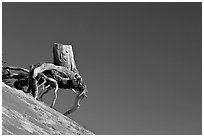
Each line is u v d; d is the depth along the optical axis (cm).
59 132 1819
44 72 2988
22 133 1388
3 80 2806
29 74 2812
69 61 3094
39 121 1825
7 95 1873
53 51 3100
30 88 2825
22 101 1998
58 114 2286
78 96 3009
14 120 1490
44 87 2916
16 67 2831
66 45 3109
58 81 2998
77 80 3025
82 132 2080
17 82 2864
